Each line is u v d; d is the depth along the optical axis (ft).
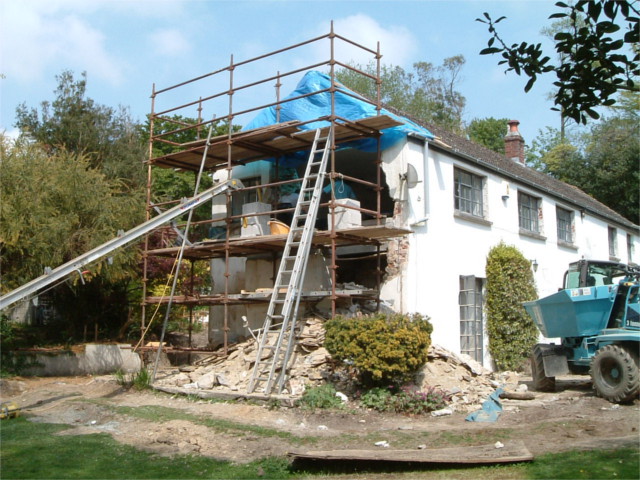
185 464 24.54
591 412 33.32
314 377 37.09
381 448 26.07
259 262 49.52
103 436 28.96
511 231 58.49
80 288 60.64
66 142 85.35
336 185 46.83
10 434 29.48
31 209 48.03
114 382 43.65
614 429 28.63
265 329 37.35
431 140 47.09
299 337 40.32
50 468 24.03
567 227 72.23
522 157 89.92
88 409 34.83
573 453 24.39
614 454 23.81
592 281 42.45
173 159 50.49
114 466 24.31
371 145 46.50
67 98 88.22
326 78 46.93
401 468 24.04
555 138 140.15
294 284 37.27
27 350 51.78
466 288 51.93
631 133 110.52
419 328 35.88
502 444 25.96
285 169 51.08
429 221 47.14
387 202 52.06
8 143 52.19
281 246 44.96
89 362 52.34
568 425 29.45
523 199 62.95
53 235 47.78
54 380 47.55
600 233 79.10
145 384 40.60
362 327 35.01
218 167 53.36
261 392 35.83
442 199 49.01
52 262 48.03
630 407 34.55
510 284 53.83
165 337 65.36
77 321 62.75
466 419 32.17
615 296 40.34
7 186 47.96
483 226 54.29
